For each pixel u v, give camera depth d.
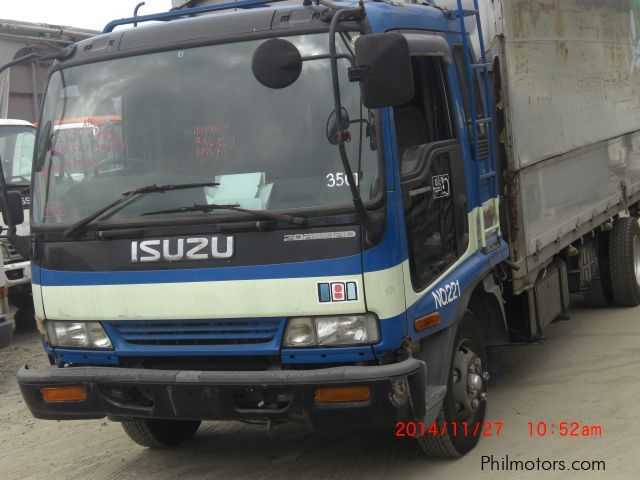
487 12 5.98
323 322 4.19
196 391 4.31
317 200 4.19
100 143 4.67
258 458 5.41
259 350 4.29
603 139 7.98
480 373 5.26
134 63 4.68
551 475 4.71
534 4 6.38
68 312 4.66
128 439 6.04
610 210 8.30
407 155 4.51
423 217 4.56
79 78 4.81
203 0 6.04
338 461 5.21
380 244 4.13
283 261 4.20
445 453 4.98
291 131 4.31
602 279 8.65
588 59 7.60
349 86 4.24
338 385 4.11
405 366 4.14
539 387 6.36
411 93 3.90
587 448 5.08
